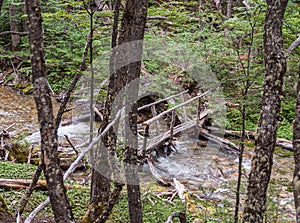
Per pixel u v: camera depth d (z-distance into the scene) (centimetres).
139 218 172
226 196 389
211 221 306
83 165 461
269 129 158
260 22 268
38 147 527
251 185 164
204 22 480
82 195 345
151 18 379
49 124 121
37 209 192
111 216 296
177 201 370
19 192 342
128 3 212
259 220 163
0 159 478
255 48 287
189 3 477
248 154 540
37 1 116
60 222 125
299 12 314
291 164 470
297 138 112
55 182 124
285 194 377
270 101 158
